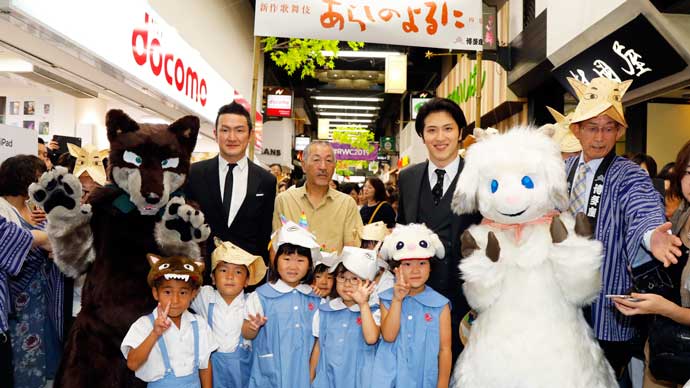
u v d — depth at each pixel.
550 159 2.43
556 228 2.34
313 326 2.97
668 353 2.18
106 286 2.59
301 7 4.51
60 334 3.26
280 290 3.00
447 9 4.62
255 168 3.49
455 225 2.91
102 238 2.67
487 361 2.36
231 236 3.33
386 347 2.79
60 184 2.47
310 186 3.95
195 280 2.55
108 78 4.19
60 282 3.24
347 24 4.54
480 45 4.65
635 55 4.65
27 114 7.05
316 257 3.04
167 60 5.11
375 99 23.83
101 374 2.50
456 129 3.00
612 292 2.66
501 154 2.41
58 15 3.05
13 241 2.63
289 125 18.78
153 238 2.72
